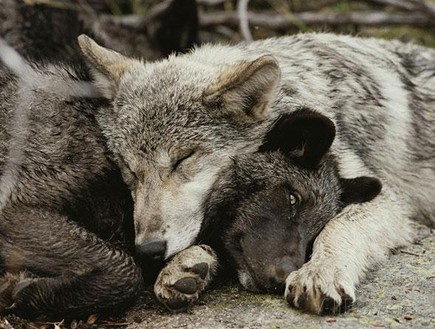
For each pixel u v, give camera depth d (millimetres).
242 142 9758
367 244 9641
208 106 9750
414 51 13117
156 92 10016
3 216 8867
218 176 9555
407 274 9438
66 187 9234
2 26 13758
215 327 8156
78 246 8781
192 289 8562
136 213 9180
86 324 8555
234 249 9273
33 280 8492
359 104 11234
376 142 11305
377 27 17562
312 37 12172
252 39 16406
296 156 9648
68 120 9648
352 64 11664
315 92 10797
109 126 9938
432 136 12227
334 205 9922
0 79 9867
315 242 9445
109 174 9617
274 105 10117
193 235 9195
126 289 8648
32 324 8594
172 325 8297
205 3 17406
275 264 8883
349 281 8664
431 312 8328
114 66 10539
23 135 9305
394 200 10742
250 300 8789
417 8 16984
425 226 11805
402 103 11922
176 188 9312
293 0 18078
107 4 18047
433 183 12062
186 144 9508
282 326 8070
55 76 10242
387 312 8359
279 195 9367
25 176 9094
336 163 10195
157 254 8812
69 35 14578
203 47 11805
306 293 8359
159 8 16078
